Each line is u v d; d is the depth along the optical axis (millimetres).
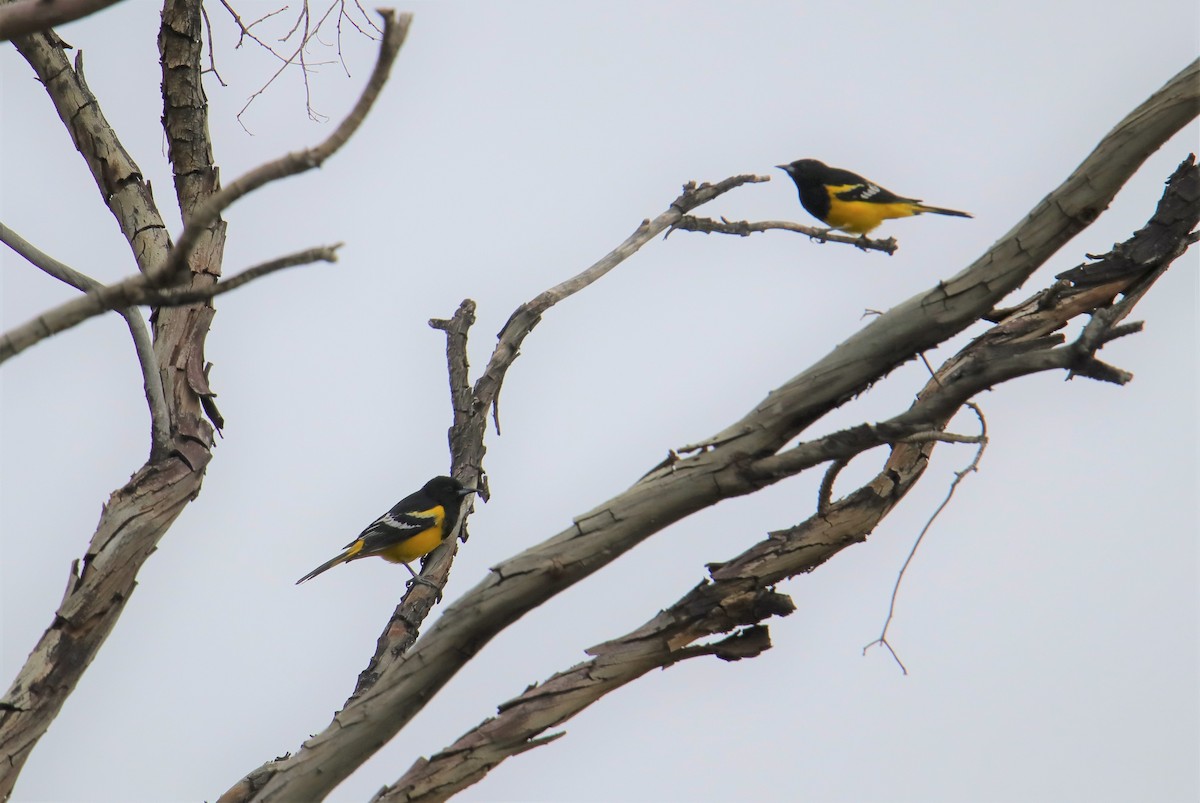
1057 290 10695
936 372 10938
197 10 12805
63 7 8148
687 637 10156
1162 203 10742
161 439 11383
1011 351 10617
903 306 9203
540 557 9484
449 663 9688
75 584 10547
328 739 9836
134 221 12805
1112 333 8391
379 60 6348
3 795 9867
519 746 9953
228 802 10578
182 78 12867
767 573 10070
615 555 9594
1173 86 8781
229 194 6566
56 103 12914
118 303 6938
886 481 10359
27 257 12078
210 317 12398
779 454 9266
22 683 10117
